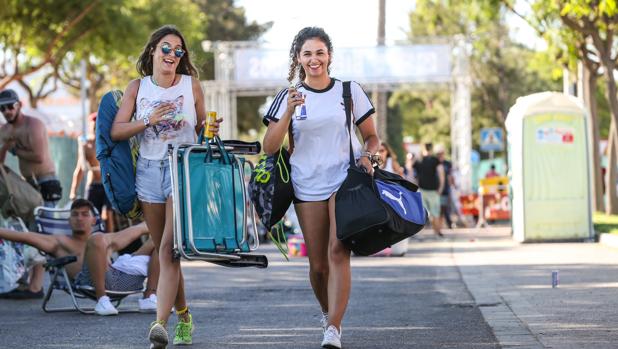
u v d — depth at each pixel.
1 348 11.99
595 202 40.72
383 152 29.86
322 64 11.09
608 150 39.09
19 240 16.30
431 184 36.50
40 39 50.69
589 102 40.25
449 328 12.69
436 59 52.19
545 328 12.23
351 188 10.64
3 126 19.22
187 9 68.75
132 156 11.20
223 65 52.28
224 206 10.95
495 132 53.34
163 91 11.25
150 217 11.29
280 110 11.12
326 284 11.46
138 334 13.00
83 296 15.83
